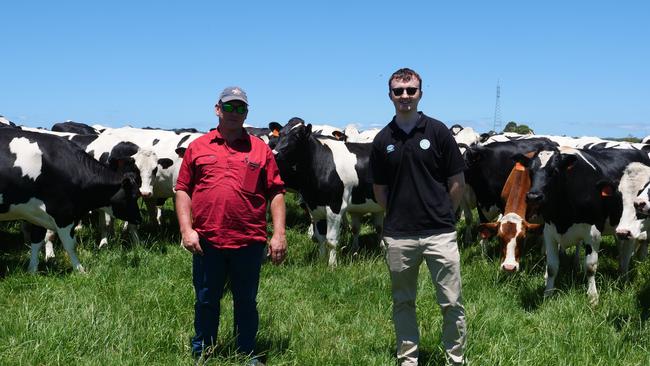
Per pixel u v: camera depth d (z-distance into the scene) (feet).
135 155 34.53
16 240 35.24
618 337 19.15
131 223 32.35
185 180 16.44
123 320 18.69
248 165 16.10
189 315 20.48
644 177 22.11
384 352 17.94
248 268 16.48
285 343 18.63
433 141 15.60
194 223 16.49
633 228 22.04
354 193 31.68
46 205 27.09
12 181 26.40
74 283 24.67
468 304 21.98
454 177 15.72
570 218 24.31
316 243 34.58
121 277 25.34
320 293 24.62
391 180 16.10
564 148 27.04
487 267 27.40
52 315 18.89
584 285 24.86
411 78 15.34
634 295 23.76
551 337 19.49
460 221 43.37
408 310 16.80
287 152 30.14
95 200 29.14
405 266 16.17
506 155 33.24
